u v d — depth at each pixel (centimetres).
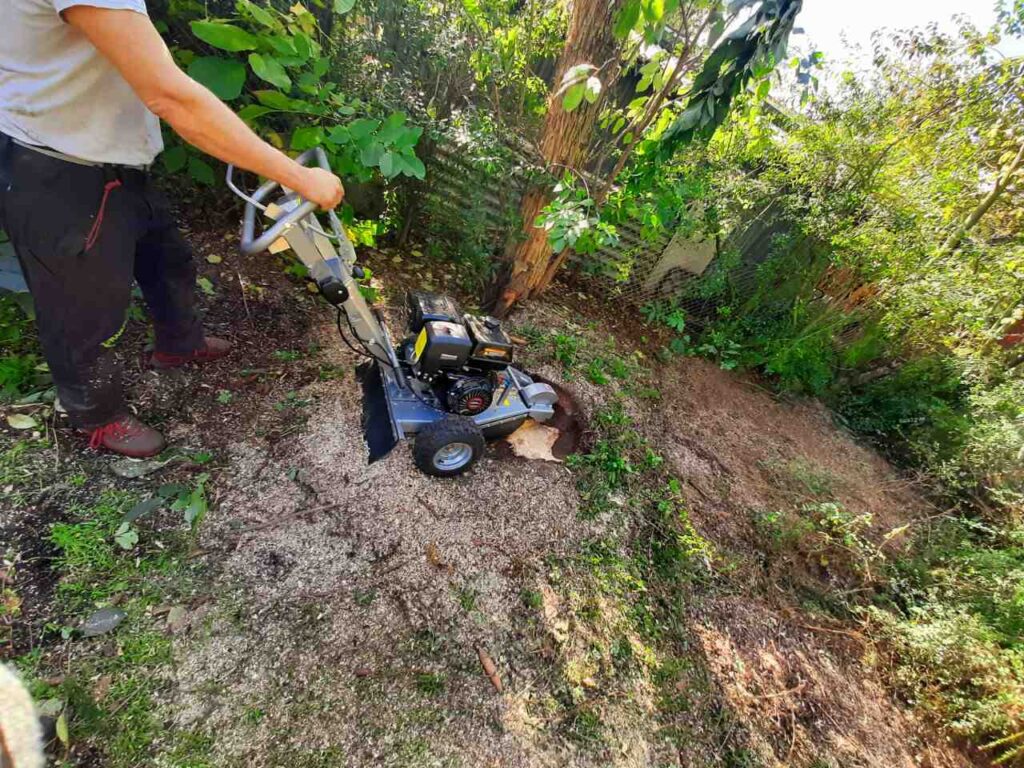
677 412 350
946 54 396
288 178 143
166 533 180
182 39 259
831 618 244
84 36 123
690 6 241
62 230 142
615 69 277
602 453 283
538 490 253
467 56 305
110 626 152
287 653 162
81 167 140
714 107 243
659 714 184
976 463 329
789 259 406
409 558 202
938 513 333
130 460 196
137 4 107
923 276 351
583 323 396
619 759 168
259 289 292
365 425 228
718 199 376
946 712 215
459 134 282
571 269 448
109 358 174
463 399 224
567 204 243
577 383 329
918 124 410
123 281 163
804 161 360
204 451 210
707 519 273
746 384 418
